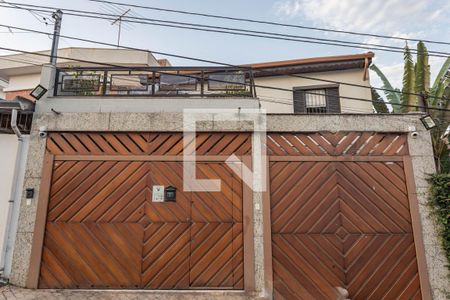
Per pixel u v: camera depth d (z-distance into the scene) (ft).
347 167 15.16
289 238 14.34
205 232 14.44
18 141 15.64
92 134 15.43
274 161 15.26
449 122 23.06
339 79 27.89
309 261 14.07
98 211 14.55
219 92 18.02
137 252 14.16
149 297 13.14
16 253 13.92
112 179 14.92
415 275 13.82
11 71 36.24
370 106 26.86
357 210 14.64
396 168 15.08
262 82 28.99
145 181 14.94
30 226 14.21
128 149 15.29
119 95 15.92
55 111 15.35
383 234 14.34
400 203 14.66
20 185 15.05
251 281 13.76
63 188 14.76
